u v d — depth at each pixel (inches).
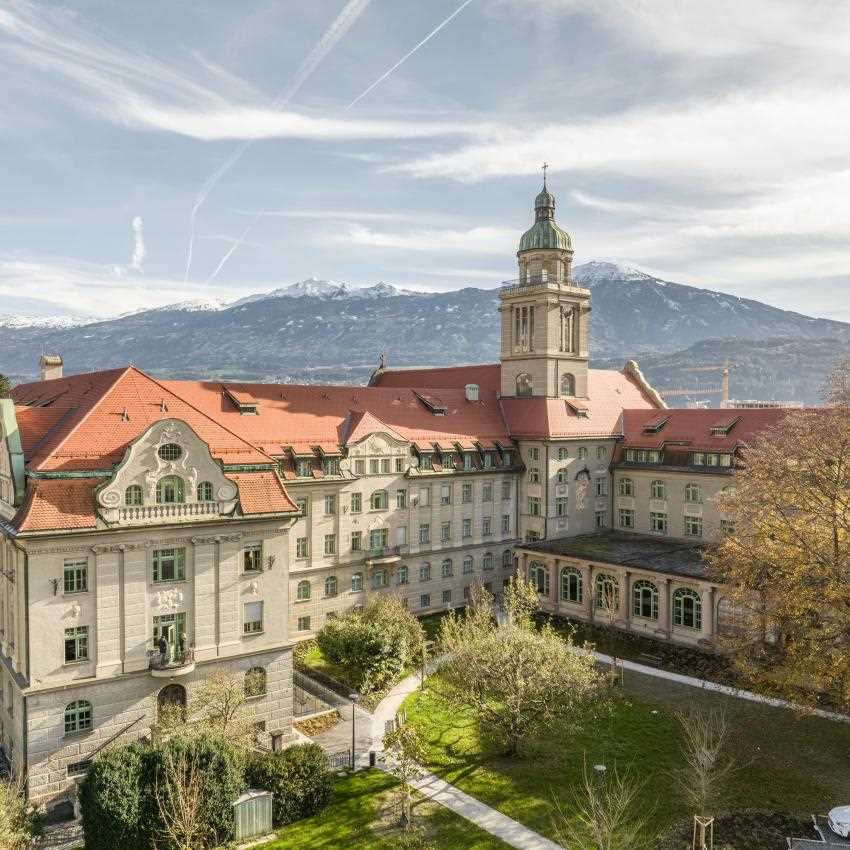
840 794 1502.2
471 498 3016.7
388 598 2389.3
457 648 1752.0
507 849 1322.6
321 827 1414.9
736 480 1936.5
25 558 1508.4
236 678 1754.4
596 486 3255.4
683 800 1483.8
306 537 2519.7
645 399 3688.5
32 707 1491.1
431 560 2878.9
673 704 1975.9
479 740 1791.3
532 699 1621.6
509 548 3164.4
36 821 1369.3
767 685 1785.2
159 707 1648.6
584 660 1765.5
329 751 1743.4
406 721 1797.5
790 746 1713.8
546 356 3189.0
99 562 1571.1
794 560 1675.7
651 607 2517.2
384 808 1481.3
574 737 1779.0
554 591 2807.6
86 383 2039.9
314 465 2529.5
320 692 2112.5
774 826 1380.4
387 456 2721.5
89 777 1333.7
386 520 2728.8
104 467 1619.1
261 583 1801.2
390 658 2085.4
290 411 2684.5
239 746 1518.2
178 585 1678.2
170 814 1251.2
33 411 1929.1
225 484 1740.9
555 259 3260.3
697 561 2591.0
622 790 1461.6
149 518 1631.4
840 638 1582.2
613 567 2603.3
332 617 2332.7
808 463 1702.8
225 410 2549.2
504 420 3299.7
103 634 1576.0
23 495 1585.9
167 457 1660.9
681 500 3019.2
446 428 3058.6
